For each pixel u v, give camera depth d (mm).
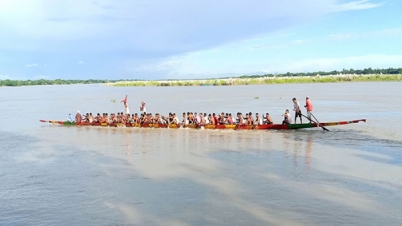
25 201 13062
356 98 52969
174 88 130625
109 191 13828
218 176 15281
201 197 12930
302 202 12180
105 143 23203
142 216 11492
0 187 14656
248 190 13477
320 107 42094
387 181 14031
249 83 141000
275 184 14039
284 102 50438
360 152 18734
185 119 28406
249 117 27109
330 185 13750
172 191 13617
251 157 18312
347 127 26938
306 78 136875
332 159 17469
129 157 19062
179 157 18719
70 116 33844
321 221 10750
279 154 18750
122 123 30578
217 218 11172
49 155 20172
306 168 16078
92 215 11688
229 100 57156
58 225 11070
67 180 15344
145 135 25906
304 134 24344
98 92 116500
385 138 22219
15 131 29859
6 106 58875
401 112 35219
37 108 53562
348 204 11922
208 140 23172
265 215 11266
